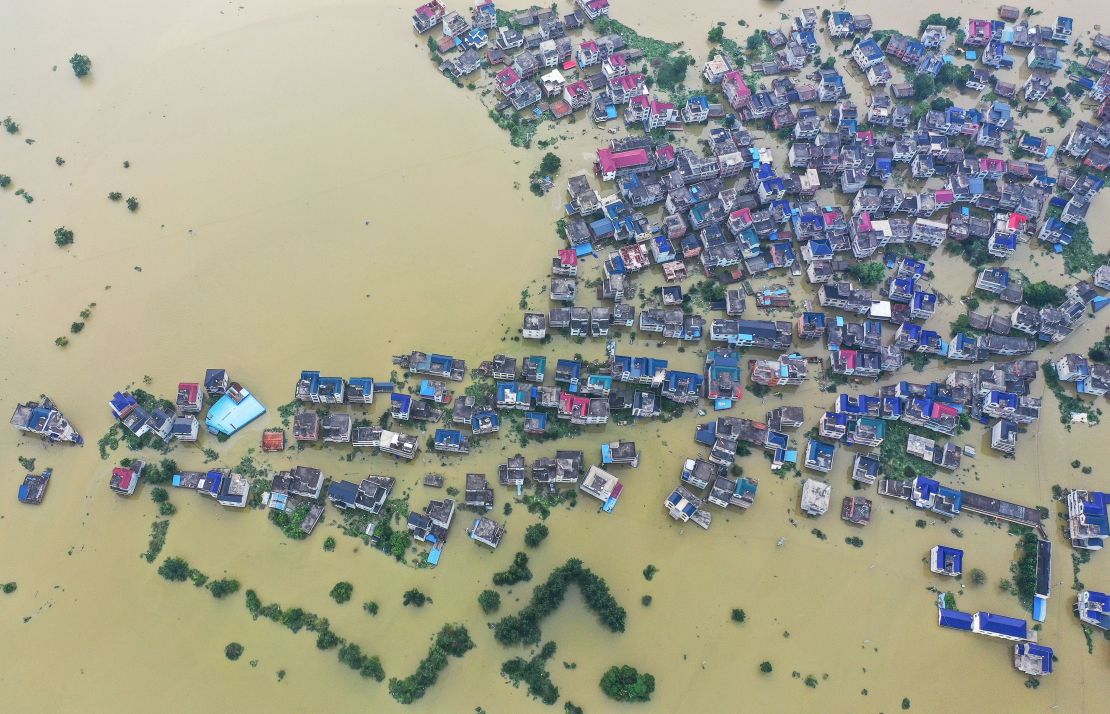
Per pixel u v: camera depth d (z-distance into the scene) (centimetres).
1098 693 9650
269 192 13175
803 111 13488
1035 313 11631
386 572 10212
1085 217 12850
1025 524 10462
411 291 12231
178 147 13675
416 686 9438
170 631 9938
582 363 11519
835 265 12144
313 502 10550
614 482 10525
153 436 11019
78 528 10544
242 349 11756
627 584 10206
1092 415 11231
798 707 9556
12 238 12725
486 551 10338
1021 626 9700
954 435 11075
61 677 9738
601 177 13100
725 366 11175
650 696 9569
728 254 11988
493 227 12775
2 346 11800
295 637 9869
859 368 11250
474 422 10812
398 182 13238
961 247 12488
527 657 9744
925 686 9675
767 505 10681
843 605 10125
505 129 13725
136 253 12606
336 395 10981
